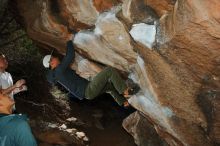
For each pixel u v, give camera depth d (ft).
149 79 13.97
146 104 15.21
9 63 29.55
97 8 15.14
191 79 12.64
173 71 12.81
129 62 15.64
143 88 14.96
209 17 9.73
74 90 15.93
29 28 20.95
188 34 10.75
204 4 9.61
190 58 11.78
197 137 14.26
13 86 13.29
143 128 18.15
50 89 27.48
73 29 17.47
